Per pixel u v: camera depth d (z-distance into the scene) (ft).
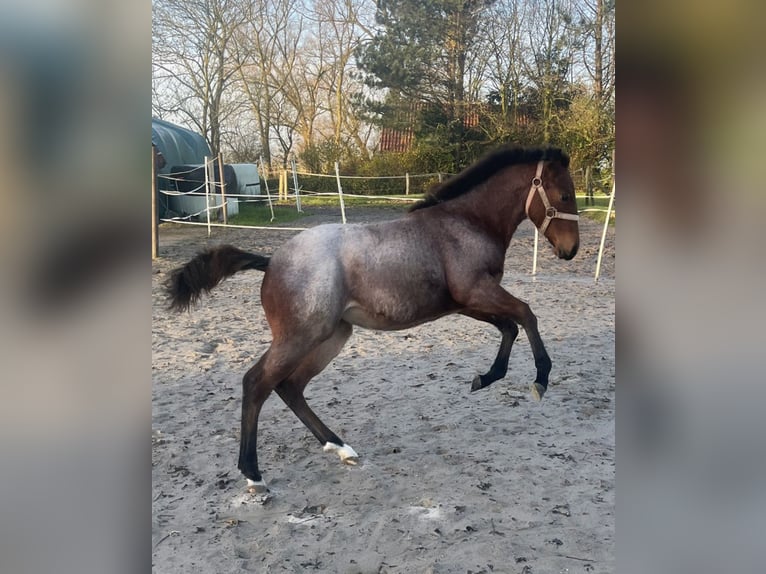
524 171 11.84
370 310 11.01
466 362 17.87
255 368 10.81
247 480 10.93
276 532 9.38
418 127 72.74
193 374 17.07
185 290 11.16
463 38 71.61
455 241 11.35
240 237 40.50
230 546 8.99
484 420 13.61
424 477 11.03
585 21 67.00
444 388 15.76
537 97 69.51
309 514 9.95
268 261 11.21
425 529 9.29
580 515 9.48
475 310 11.43
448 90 72.74
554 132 67.05
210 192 47.52
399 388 15.88
